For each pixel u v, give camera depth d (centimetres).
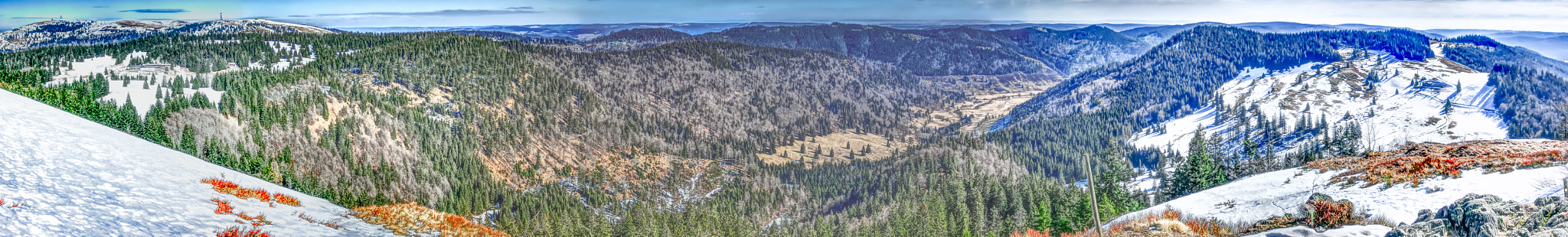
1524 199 4131
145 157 4934
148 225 3450
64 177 3900
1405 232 3334
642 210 18038
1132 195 12225
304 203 4497
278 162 14775
